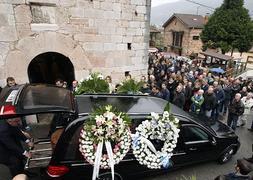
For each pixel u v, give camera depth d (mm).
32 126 4855
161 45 35938
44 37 6281
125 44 7559
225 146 5074
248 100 7855
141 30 7719
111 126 3389
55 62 8273
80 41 6805
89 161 3490
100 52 7199
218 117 8414
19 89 3881
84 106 4035
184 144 4445
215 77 10508
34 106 3361
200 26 30453
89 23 6750
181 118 4441
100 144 3439
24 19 5930
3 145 3639
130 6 7203
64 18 6391
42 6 6051
